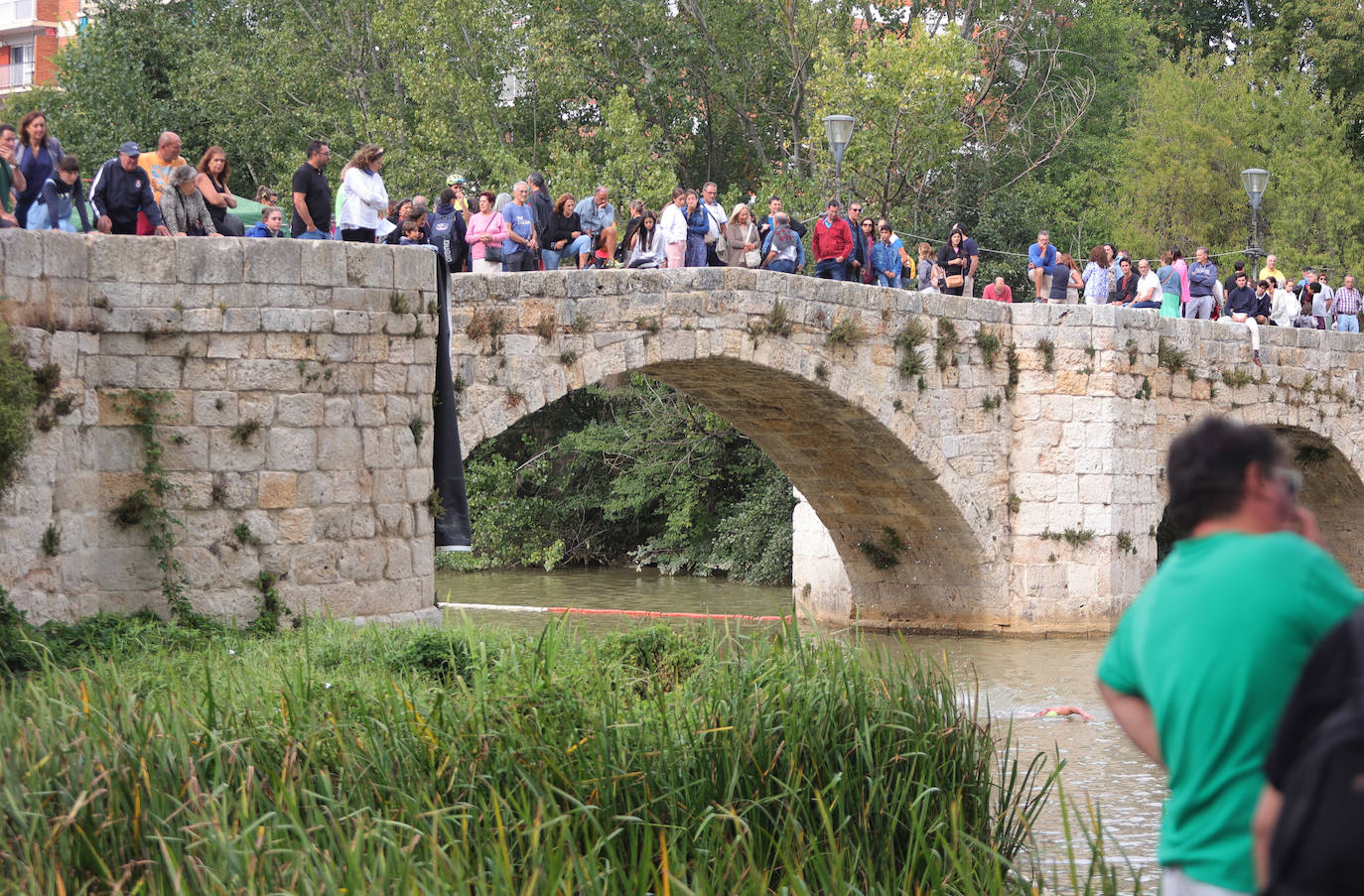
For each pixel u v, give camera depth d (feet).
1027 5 130.41
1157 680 13.16
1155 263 123.65
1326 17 143.95
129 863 21.48
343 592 49.11
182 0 134.41
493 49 118.01
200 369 47.32
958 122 116.26
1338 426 90.48
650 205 108.78
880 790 28.09
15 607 40.63
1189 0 165.37
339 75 126.62
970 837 26.27
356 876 20.16
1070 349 75.10
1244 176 88.63
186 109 128.57
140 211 48.80
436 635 41.04
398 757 26.45
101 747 24.48
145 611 46.01
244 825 22.33
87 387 45.88
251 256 47.65
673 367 65.41
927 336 70.95
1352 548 96.43
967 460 73.41
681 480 115.24
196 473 47.24
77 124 123.13
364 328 49.49
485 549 122.11
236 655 40.88
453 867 20.77
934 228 118.42
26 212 47.01
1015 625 75.46
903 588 79.36
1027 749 47.06
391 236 58.34
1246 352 83.25
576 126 130.62
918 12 132.05
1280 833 11.10
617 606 91.61
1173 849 13.16
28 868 20.56
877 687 31.65
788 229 68.80
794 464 77.25
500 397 55.88
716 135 138.62
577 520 126.00
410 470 50.98
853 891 23.72
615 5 128.67
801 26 126.00
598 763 26.58
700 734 28.04
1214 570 13.01
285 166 119.96
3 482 40.19
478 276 55.47
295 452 48.16
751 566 109.70
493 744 26.96
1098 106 143.95
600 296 58.44
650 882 23.84
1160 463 78.28
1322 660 11.32
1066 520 75.05
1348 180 127.85
